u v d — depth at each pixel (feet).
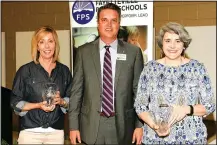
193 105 6.81
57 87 7.90
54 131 8.30
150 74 7.12
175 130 6.97
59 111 8.36
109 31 8.01
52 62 8.29
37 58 8.24
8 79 14.42
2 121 10.09
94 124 8.12
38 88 8.07
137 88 7.73
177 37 6.87
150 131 7.20
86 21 10.00
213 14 11.96
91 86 8.07
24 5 14.20
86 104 8.22
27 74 8.14
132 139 8.45
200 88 6.85
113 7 8.08
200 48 12.01
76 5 10.09
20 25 14.30
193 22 12.21
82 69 8.19
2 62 14.42
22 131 8.30
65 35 13.52
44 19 13.99
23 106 8.01
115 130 8.14
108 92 8.07
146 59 9.64
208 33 11.90
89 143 8.18
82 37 10.07
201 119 7.07
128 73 8.05
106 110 8.07
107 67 8.13
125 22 9.75
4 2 14.42
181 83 6.88
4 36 14.46
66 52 13.46
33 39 8.19
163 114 6.74
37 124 8.21
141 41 9.66
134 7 9.66
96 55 8.13
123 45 8.28
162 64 7.10
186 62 7.06
